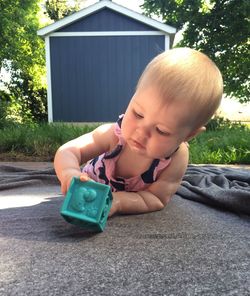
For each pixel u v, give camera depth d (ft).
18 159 3.99
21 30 9.61
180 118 1.20
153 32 9.07
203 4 10.74
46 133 4.84
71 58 9.16
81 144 1.60
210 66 1.28
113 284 0.93
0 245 1.16
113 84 9.24
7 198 1.91
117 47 9.15
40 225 1.35
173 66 1.21
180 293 0.89
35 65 10.72
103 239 1.22
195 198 1.88
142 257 1.09
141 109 1.22
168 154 1.31
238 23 10.26
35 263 1.03
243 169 3.27
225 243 1.23
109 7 8.89
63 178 1.43
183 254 1.12
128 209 1.51
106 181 1.60
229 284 0.94
